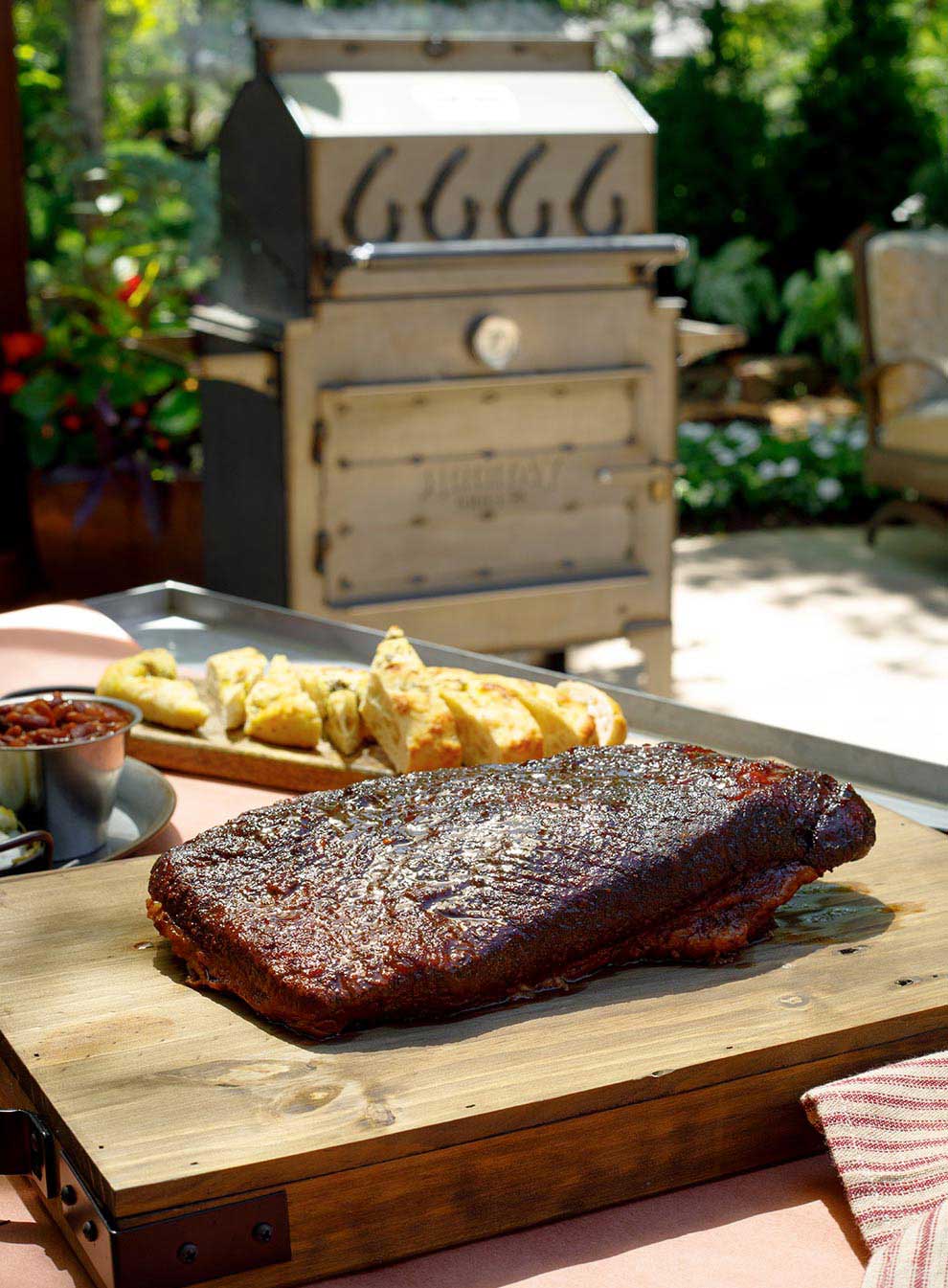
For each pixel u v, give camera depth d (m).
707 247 9.17
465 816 1.11
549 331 3.63
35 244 6.32
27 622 1.96
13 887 1.19
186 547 4.57
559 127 3.53
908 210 6.94
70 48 7.59
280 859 1.08
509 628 3.83
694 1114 0.91
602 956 1.03
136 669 1.69
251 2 6.39
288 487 3.53
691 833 1.05
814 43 9.95
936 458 5.69
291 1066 0.91
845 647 4.90
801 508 6.83
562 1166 0.88
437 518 3.68
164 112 8.73
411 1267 0.85
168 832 1.43
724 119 8.98
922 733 4.04
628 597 3.93
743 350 9.27
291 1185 0.81
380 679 1.53
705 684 4.51
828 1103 0.90
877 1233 0.82
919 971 1.03
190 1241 0.79
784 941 1.08
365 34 3.52
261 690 1.62
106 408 4.56
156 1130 0.83
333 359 3.47
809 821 1.09
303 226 3.38
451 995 0.96
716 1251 0.86
